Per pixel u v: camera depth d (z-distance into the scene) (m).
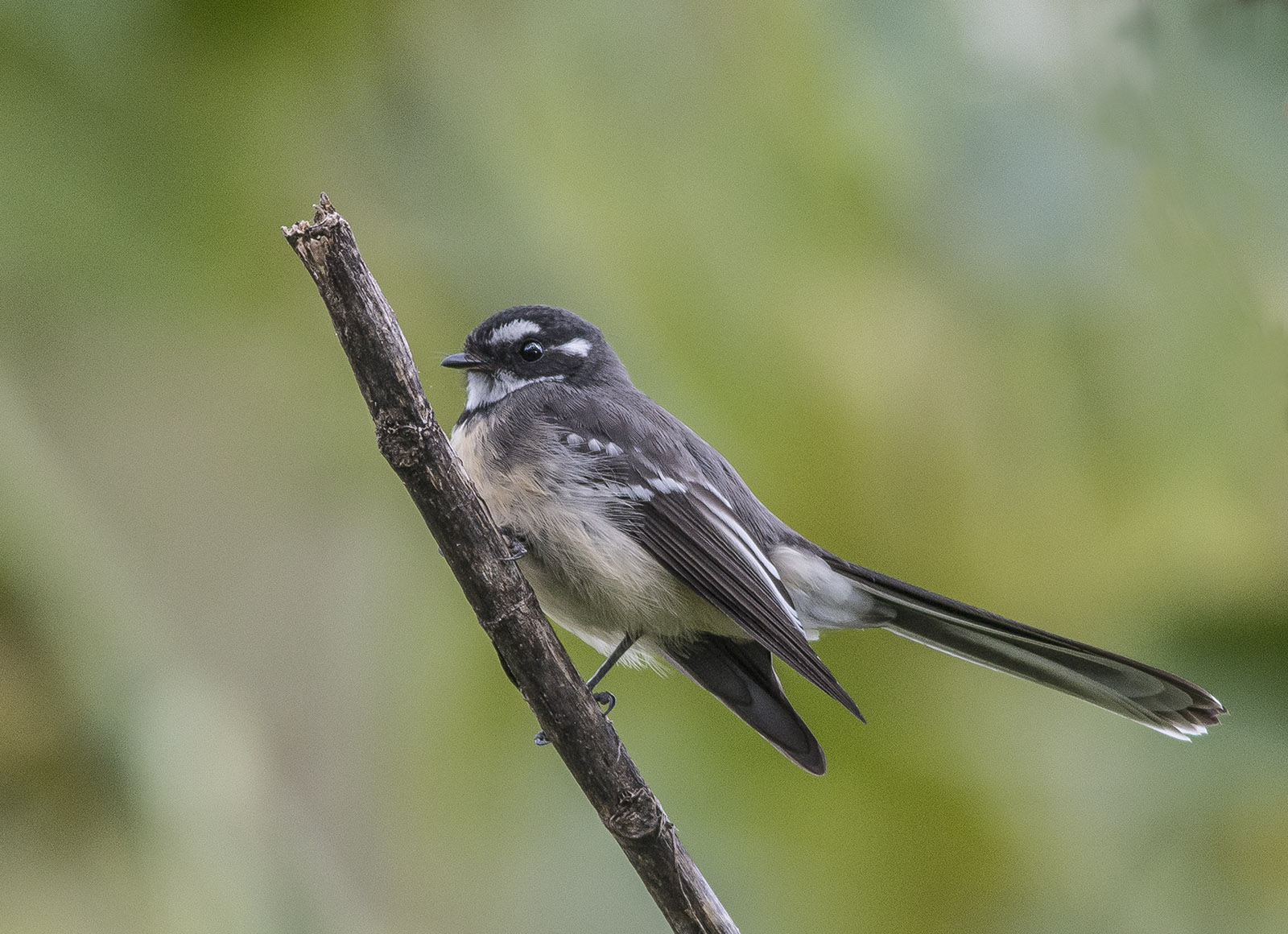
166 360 11.08
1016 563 10.25
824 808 10.38
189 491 10.90
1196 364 9.81
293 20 10.92
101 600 10.05
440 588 10.95
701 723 10.62
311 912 9.79
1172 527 10.16
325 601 10.92
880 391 10.38
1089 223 9.80
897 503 10.31
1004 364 10.28
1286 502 9.90
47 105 10.78
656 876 6.82
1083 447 10.20
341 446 11.09
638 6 10.97
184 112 10.91
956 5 10.20
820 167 10.61
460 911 10.28
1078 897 9.98
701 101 10.87
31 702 9.77
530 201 10.80
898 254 10.51
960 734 10.47
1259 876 9.84
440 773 10.60
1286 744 9.84
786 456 10.34
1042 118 9.83
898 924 10.09
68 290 10.91
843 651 10.72
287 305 11.05
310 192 10.98
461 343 10.73
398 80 11.09
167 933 9.41
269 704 10.60
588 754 6.79
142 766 9.70
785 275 10.54
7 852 9.52
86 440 10.80
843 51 10.64
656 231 10.67
